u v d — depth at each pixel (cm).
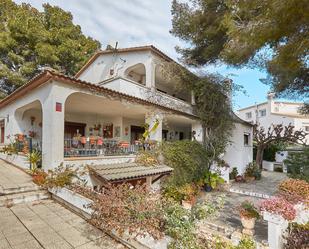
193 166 1090
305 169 1412
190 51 1312
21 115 1055
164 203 386
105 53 1363
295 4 421
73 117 1152
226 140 1416
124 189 424
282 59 521
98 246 356
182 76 1320
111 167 765
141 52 1218
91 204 421
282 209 462
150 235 332
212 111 1374
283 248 455
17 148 917
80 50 2025
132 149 943
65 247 343
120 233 346
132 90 1055
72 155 711
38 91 725
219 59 1131
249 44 595
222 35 1016
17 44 1695
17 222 425
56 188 563
